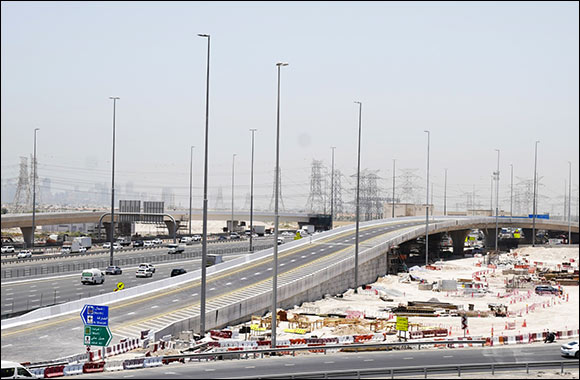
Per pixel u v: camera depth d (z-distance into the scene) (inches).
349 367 2383.1
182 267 5954.7
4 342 2704.2
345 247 6254.9
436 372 2295.8
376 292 5231.3
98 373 2187.5
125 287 4613.7
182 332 3031.5
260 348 2765.7
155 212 7111.2
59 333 2901.1
